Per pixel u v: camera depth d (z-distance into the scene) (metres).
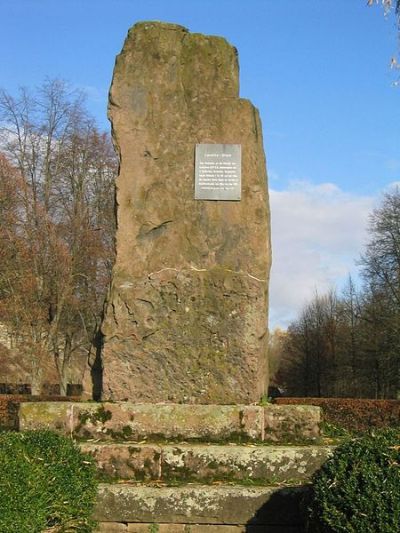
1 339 33.09
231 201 8.69
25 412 7.76
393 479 5.33
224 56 9.00
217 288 8.48
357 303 42.81
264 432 7.76
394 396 38.78
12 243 30.00
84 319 33.22
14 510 5.35
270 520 6.86
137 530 6.86
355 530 5.18
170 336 8.41
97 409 7.78
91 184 34.44
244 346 8.38
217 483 7.17
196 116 8.85
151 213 8.66
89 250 32.16
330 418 19.88
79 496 6.19
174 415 7.76
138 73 8.94
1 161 30.22
